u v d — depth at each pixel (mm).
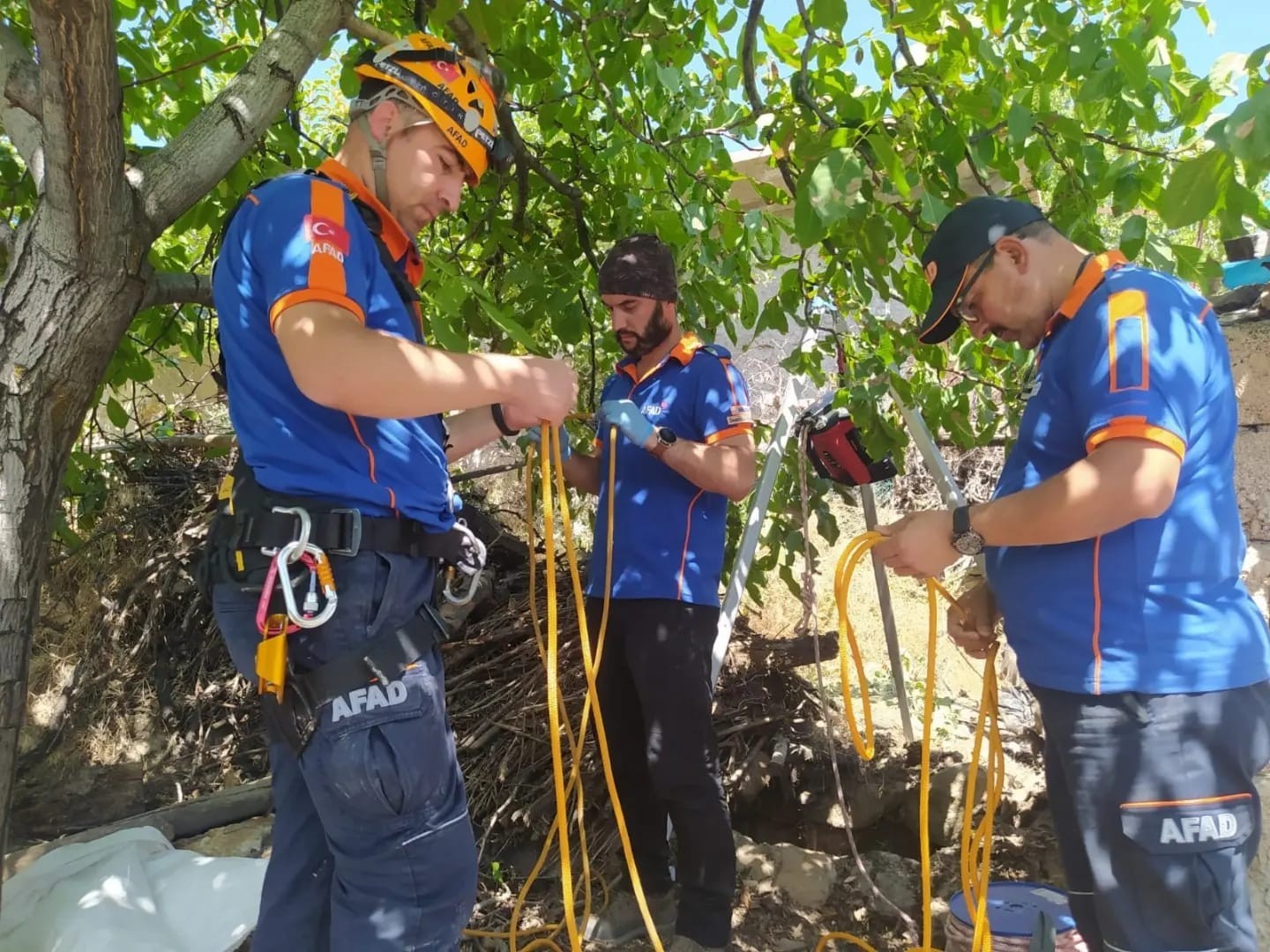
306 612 1354
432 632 1497
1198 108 2115
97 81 1560
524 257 3109
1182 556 1508
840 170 1850
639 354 2609
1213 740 1488
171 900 2273
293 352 1298
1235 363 2709
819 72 2332
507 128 2834
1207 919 1497
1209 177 1524
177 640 3738
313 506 1409
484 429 1865
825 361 3855
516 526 4473
